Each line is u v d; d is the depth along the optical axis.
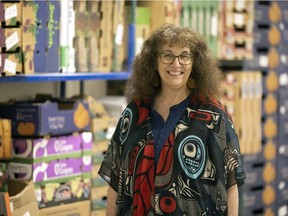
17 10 3.44
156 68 2.80
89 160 3.96
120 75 4.23
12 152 3.69
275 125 5.47
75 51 3.94
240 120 5.11
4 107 3.74
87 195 3.96
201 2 4.70
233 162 2.71
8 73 3.38
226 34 4.90
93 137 4.04
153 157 2.70
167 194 2.67
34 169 3.64
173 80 2.70
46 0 3.65
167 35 2.71
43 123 3.67
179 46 2.70
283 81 5.52
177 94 2.76
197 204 2.66
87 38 4.02
